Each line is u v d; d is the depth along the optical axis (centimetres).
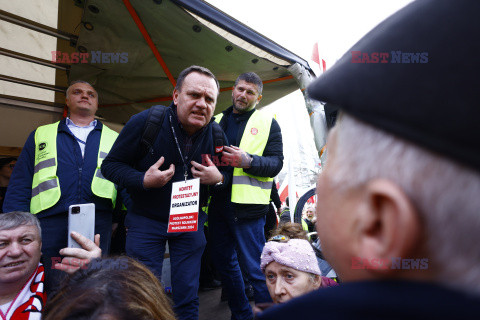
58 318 54
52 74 364
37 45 329
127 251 177
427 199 23
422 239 23
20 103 361
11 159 319
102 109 477
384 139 25
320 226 32
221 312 277
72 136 227
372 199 25
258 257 224
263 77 399
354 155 27
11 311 129
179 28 306
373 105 25
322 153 310
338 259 29
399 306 21
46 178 207
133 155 178
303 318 25
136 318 55
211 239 238
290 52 325
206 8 264
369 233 26
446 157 22
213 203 235
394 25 27
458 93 22
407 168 23
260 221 235
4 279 126
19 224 132
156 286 66
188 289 179
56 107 385
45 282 164
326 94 28
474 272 22
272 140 245
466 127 21
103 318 52
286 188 527
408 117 23
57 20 314
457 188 22
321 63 355
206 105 172
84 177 218
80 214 146
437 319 20
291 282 139
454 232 22
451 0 25
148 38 313
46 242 199
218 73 397
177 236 182
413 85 23
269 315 27
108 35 314
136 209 181
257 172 216
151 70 385
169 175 164
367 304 22
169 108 185
